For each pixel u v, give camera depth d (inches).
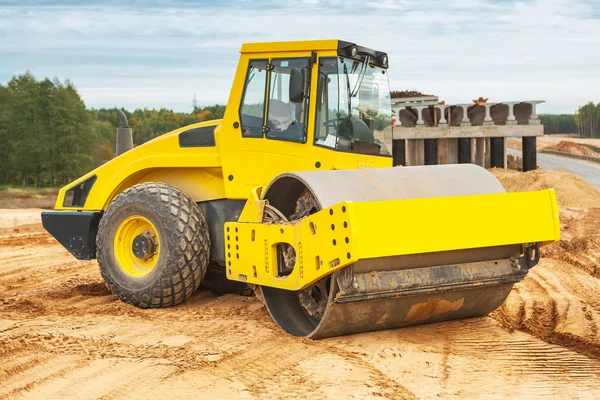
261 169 299.1
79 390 194.2
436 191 252.1
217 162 310.3
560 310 298.4
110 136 2482.8
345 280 227.9
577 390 194.4
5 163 2322.8
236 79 304.0
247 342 245.0
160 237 304.5
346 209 215.8
